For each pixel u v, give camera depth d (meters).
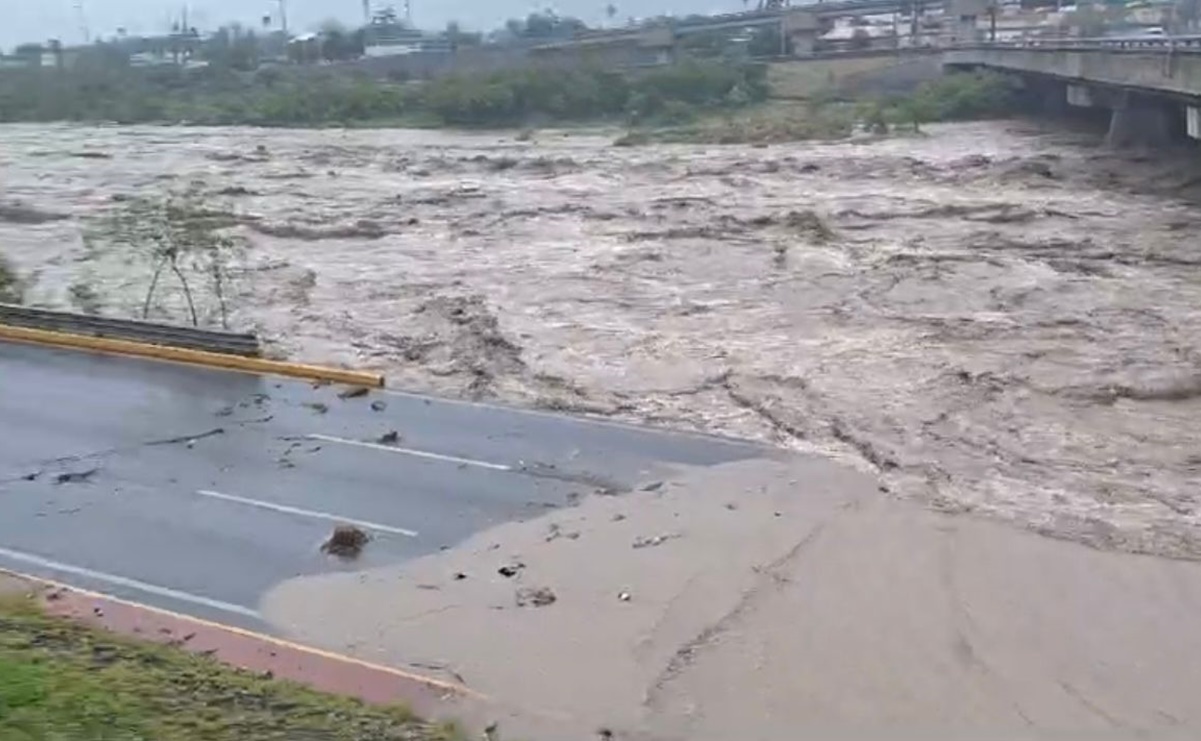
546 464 24.34
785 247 46.44
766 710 15.51
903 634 17.41
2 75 140.25
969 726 15.15
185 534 20.95
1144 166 67.00
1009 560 19.81
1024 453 24.83
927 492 22.75
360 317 37.19
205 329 33.06
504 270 43.91
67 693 13.98
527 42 172.38
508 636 17.36
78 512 21.92
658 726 15.13
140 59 175.25
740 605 18.28
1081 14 142.50
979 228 50.19
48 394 29.30
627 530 21.06
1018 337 33.12
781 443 25.55
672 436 26.06
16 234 54.41
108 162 83.12
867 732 15.01
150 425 26.86
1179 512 21.91
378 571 19.52
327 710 14.59
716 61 120.50
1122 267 41.69
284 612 18.14
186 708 14.13
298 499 22.50
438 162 79.81
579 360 31.95
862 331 34.22
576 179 70.06
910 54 122.44
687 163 75.81
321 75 133.50
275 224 54.03
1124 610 18.12
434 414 27.61
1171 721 15.27
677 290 40.06
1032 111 101.25
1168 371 29.70
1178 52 52.19
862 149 80.81
